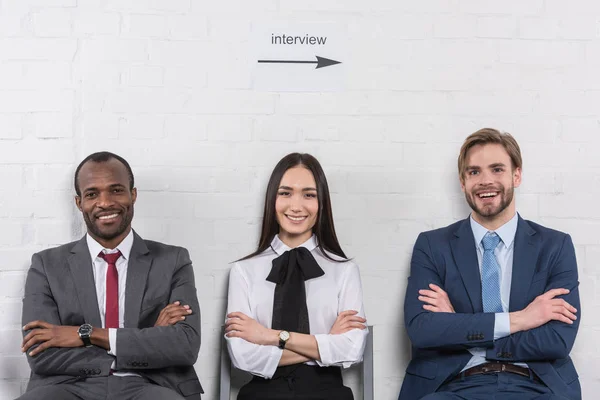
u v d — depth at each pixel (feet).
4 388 9.96
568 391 8.68
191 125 10.21
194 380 9.08
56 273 8.95
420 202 10.32
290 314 9.19
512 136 10.17
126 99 10.16
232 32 10.24
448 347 8.84
